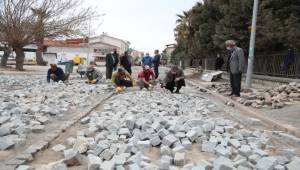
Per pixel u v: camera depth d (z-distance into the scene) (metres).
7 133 6.43
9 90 14.43
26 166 4.67
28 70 31.09
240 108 12.01
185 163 5.38
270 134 7.90
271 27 21.44
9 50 32.25
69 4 29.70
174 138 6.30
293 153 5.94
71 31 29.69
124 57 21.19
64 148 5.84
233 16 25.48
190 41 45.31
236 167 5.17
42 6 28.55
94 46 89.94
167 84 16.19
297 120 9.37
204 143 6.25
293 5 21.62
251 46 17.95
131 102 11.76
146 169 4.67
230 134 7.18
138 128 7.20
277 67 21.94
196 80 27.94
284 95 13.66
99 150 5.50
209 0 33.03
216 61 34.19
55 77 18.52
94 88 15.95
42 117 8.09
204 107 11.47
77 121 8.30
